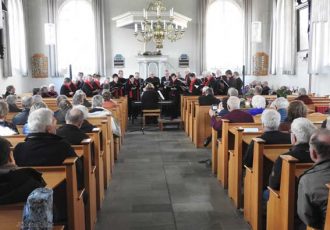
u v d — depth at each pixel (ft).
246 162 13.35
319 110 25.55
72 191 9.86
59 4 49.14
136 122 38.40
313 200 7.88
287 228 9.92
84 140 12.62
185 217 14.19
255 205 12.53
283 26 44.78
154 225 13.50
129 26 46.85
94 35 49.47
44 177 9.50
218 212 14.67
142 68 45.47
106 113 20.57
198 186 17.85
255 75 49.49
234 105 18.21
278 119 12.78
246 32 49.73
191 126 28.45
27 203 6.51
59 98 22.03
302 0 39.86
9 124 16.21
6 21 37.73
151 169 20.86
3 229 6.82
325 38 35.14
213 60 51.13
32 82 48.14
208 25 50.80
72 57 49.96
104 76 49.19
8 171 7.33
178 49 50.67
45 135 10.39
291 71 42.70
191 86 39.40
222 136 17.56
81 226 11.39
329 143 7.96
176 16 42.68
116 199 16.22
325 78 35.60
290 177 9.71
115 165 21.77
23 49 45.21
